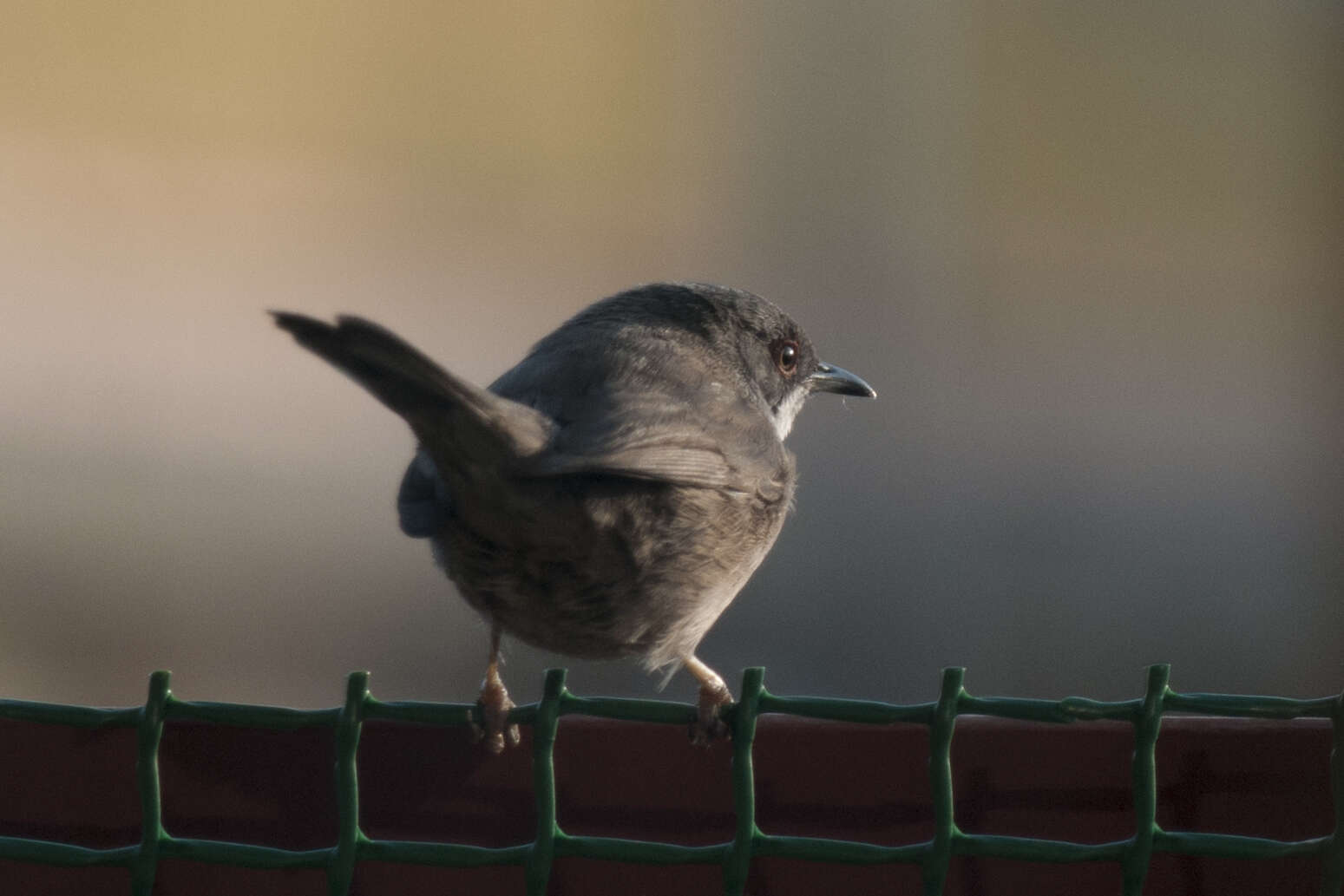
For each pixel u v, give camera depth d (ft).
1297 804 15.30
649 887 15.44
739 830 14.62
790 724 15.46
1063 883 15.23
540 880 14.70
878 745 15.40
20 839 15.06
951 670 14.51
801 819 15.44
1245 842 14.17
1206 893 15.23
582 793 15.58
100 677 41.96
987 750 15.40
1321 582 52.24
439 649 45.98
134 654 43.65
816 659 47.03
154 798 14.93
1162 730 15.39
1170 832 15.03
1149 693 14.21
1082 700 14.37
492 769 15.69
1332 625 49.16
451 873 15.58
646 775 15.58
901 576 52.90
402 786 15.69
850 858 14.57
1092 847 14.34
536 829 14.99
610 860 14.73
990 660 47.11
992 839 14.47
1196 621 49.62
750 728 14.65
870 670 46.52
